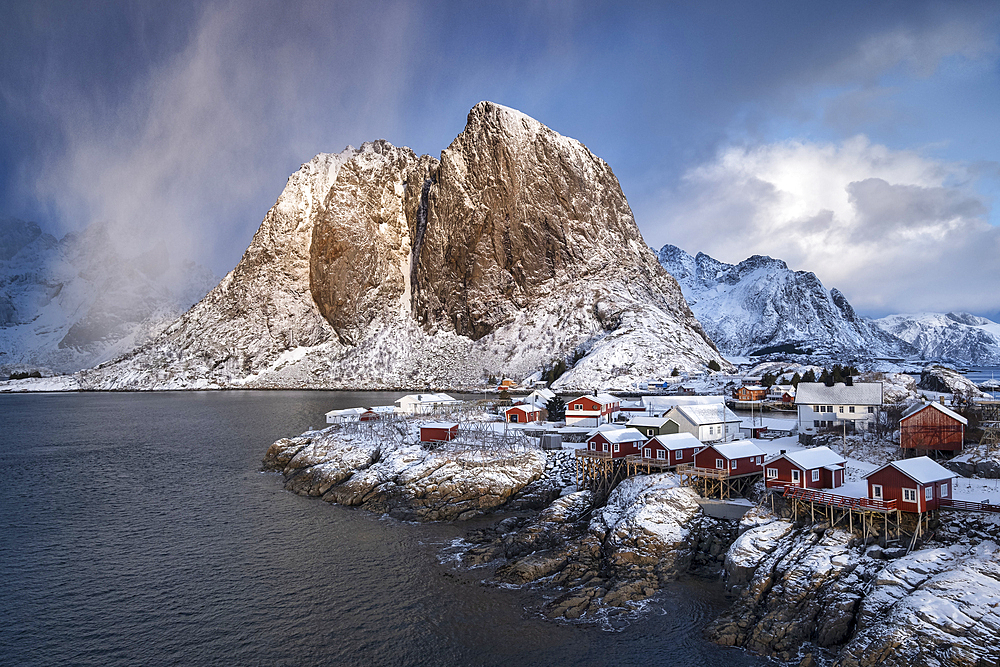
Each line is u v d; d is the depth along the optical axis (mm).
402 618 38125
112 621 38156
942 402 71562
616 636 35406
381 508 61281
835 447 60781
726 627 35094
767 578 37781
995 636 27984
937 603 30031
